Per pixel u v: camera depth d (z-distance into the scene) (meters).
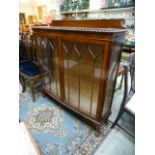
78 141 1.36
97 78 1.21
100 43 1.02
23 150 0.81
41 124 1.57
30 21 4.86
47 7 5.02
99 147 1.30
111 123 1.58
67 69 1.44
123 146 1.31
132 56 1.23
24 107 1.84
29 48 2.29
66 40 1.26
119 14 3.44
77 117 1.67
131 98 1.23
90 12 3.94
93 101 1.35
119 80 2.29
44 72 1.85
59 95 1.72
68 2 4.24
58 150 1.27
